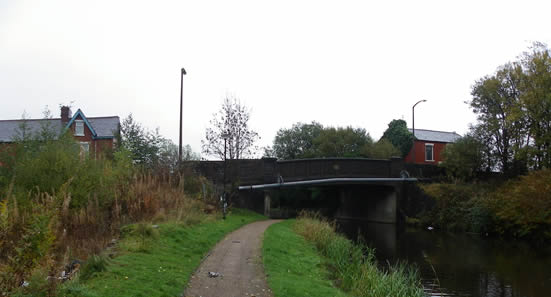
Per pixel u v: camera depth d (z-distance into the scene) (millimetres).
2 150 15797
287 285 8766
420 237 26172
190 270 9367
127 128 27484
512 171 31219
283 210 30266
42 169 13781
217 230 16250
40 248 6812
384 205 37312
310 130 50375
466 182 34344
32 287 6012
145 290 6980
